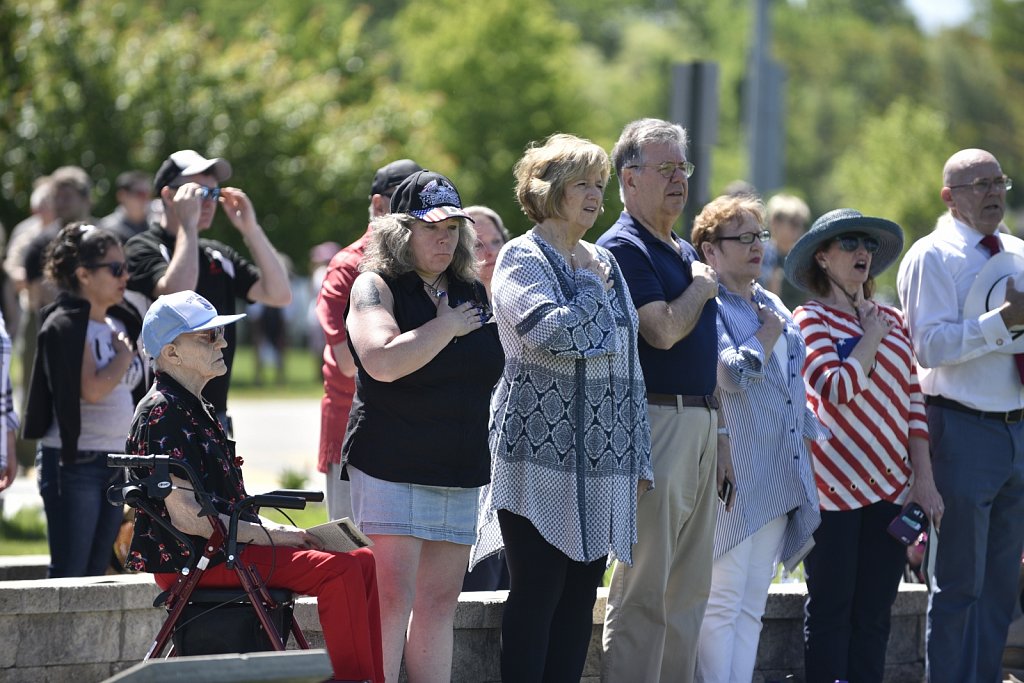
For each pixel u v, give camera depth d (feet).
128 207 111.75
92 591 63.82
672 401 63.26
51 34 264.31
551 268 59.47
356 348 57.21
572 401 58.85
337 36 351.67
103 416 72.84
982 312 72.69
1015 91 619.67
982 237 74.23
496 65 486.38
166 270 74.95
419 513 58.29
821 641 72.74
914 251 74.69
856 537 72.64
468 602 67.10
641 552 63.21
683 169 65.21
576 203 60.18
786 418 69.72
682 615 65.26
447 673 60.54
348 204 298.15
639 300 62.85
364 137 306.76
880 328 72.38
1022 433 73.41
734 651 69.72
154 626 65.57
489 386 59.21
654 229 65.72
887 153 508.94
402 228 58.90
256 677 43.19
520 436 58.95
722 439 66.85
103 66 269.85
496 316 59.62
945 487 73.20
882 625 73.41
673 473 62.85
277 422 199.41
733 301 69.97
